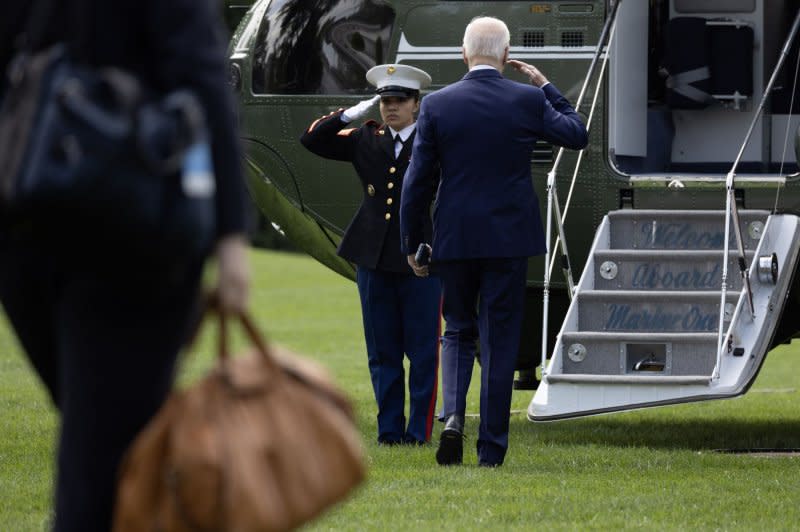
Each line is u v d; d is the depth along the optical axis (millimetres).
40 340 8617
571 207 25391
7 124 7625
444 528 14484
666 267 22594
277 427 8102
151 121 7477
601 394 20562
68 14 8125
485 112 18188
